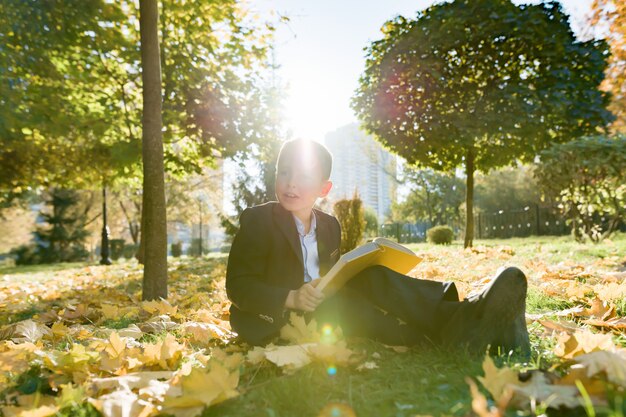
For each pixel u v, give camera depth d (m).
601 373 1.40
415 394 1.52
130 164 10.67
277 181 2.31
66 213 37.41
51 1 8.12
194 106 10.59
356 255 1.95
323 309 2.14
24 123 9.53
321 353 1.82
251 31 10.30
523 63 11.27
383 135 12.34
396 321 2.04
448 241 19.58
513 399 1.35
